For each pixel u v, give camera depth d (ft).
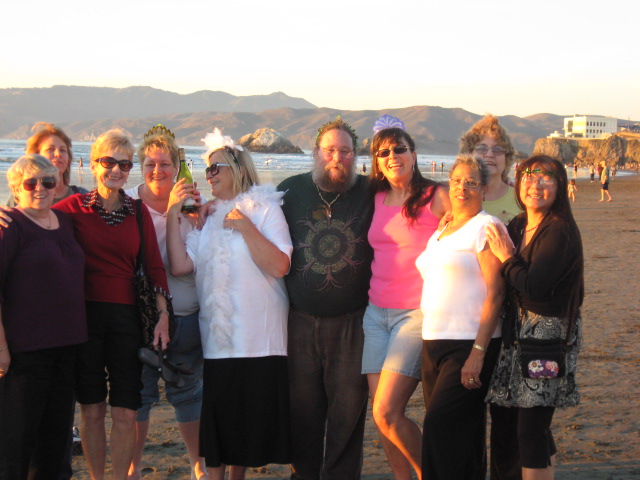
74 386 12.48
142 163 14.23
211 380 12.97
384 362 12.86
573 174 252.42
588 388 19.35
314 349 13.62
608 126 618.44
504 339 11.57
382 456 15.40
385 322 13.03
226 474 14.85
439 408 11.74
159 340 12.89
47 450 12.14
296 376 13.70
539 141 403.95
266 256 12.87
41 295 11.43
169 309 13.17
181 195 13.60
